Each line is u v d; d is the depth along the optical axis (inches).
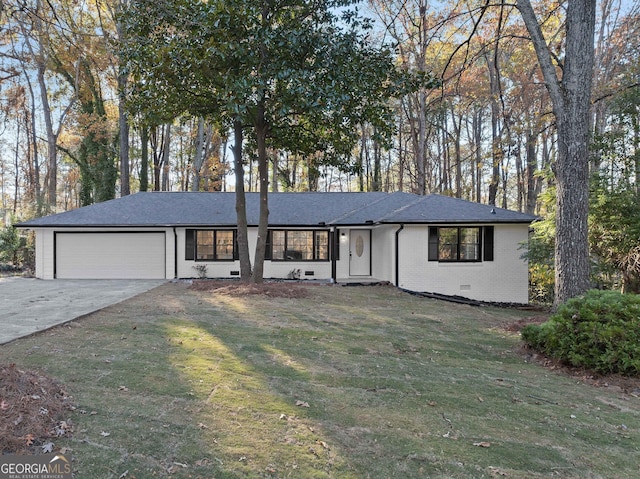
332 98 390.9
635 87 471.5
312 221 647.1
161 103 459.2
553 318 259.6
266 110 469.4
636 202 425.1
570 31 343.6
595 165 576.4
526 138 954.7
